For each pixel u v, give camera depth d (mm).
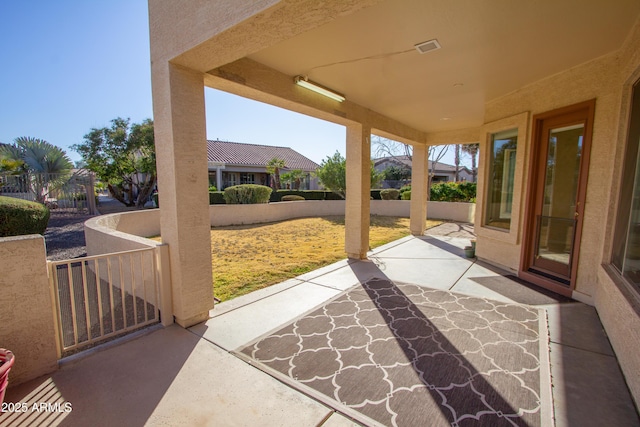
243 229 10078
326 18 2125
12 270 2164
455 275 4961
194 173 3068
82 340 2938
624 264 2691
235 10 2197
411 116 6457
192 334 2973
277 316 3398
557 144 4266
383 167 28625
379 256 6301
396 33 2871
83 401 2041
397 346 2744
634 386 2025
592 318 3307
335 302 3803
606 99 3426
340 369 2398
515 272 5008
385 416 1896
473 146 24953
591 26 2744
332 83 4320
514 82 4383
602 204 3500
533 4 2377
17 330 2197
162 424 1845
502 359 2525
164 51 2854
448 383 2219
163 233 3180
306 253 6656
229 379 2281
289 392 2135
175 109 2877
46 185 12828
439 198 14328
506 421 1848
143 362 2500
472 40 3027
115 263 4320
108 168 16234
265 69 3637
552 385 2195
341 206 14133
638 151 2551
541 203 4543
